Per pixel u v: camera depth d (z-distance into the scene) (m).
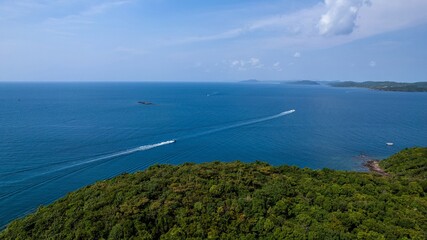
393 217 33.19
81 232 31.09
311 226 31.19
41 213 36.75
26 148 83.38
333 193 38.34
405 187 42.72
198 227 31.75
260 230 31.66
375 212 33.72
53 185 60.28
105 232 31.33
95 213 33.50
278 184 38.84
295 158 83.06
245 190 37.41
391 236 29.70
